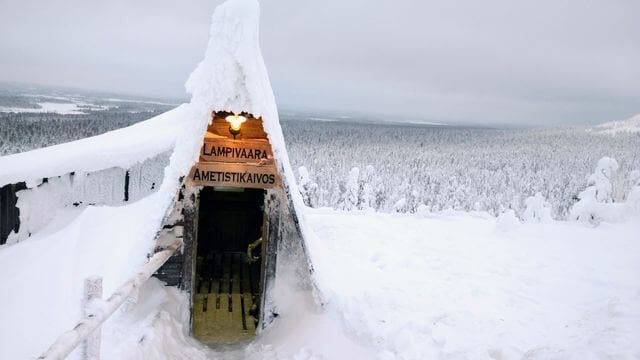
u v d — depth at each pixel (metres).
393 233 9.73
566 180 86.31
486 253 8.48
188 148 5.82
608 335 4.73
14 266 6.62
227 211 9.80
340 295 6.20
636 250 8.57
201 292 7.80
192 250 6.29
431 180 78.62
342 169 83.19
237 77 5.85
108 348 4.82
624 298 5.95
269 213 6.48
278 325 6.30
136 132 12.27
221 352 6.05
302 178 16.03
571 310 5.89
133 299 5.67
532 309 5.96
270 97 6.30
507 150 154.00
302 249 6.66
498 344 4.98
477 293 6.53
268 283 6.52
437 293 6.54
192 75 6.03
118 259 6.31
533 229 10.22
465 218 11.85
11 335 5.14
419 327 5.41
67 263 6.45
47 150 11.05
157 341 5.26
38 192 9.41
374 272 7.39
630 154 135.75
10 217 8.82
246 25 5.80
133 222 7.11
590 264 7.75
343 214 11.66
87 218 7.52
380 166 98.44
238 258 9.48
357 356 5.16
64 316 5.47
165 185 5.87
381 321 5.57
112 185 10.87
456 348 4.95
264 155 6.40
